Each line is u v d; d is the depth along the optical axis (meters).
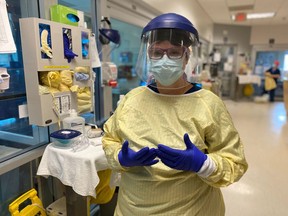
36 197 1.55
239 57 8.84
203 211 0.89
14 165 1.45
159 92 0.92
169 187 0.85
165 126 0.86
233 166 0.81
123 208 0.97
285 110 6.44
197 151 0.75
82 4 2.13
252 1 5.45
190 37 0.89
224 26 8.62
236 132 0.88
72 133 1.54
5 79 1.34
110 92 2.53
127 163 0.81
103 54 2.33
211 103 0.86
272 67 8.14
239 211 2.12
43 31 1.44
